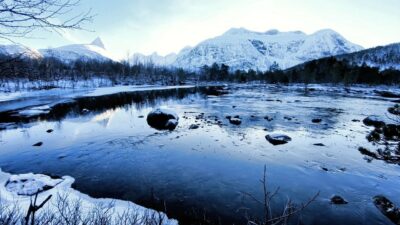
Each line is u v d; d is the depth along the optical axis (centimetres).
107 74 10069
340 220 691
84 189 859
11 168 1066
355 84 8162
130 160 1152
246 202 787
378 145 1359
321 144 1363
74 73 8900
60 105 3275
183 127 1812
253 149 1295
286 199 803
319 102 3403
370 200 794
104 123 2006
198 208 753
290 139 1450
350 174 988
